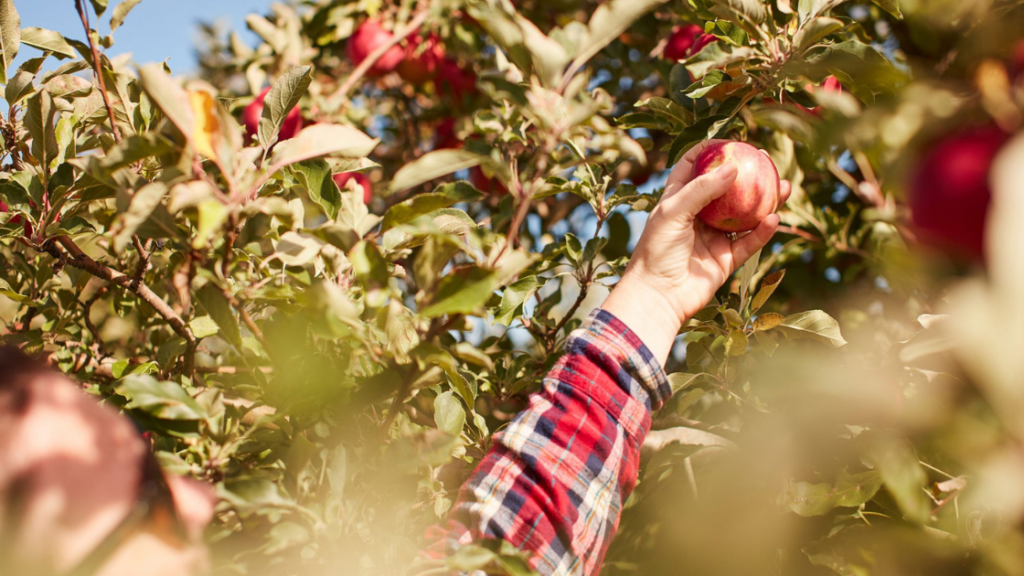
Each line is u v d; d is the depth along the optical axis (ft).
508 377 5.65
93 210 4.70
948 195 1.74
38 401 2.29
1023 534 2.35
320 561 2.93
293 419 3.39
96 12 4.08
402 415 4.12
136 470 2.37
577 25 2.82
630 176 8.59
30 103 4.01
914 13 2.19
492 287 2.66
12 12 4.37
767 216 4.10
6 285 4.84
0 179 4.36
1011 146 1.58
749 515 4.12
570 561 3.46
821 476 3.90
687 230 3.82
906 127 1.86
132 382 3.02
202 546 2.62
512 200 6.86
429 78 10.09
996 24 1.91
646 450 4.61
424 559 3.12
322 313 2.74
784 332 4.27
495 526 3.45
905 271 2.00
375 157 11.11
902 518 3.83
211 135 2.89
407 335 3.64
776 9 4.62
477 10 2.62
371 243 2.83
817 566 3.99
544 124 2.74
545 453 3.59
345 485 3.19
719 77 4.62
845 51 3.93
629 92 9.84
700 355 4.69
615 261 5.50
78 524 2.15
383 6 9.85
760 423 4.12
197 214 2.97
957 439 1.81
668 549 4.42
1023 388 1.20
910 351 2.83
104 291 5.56
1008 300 1.21
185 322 4.58
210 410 3.31
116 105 4.48
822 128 2.08
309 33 10.08
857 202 8.15
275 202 3.03
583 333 3.84
